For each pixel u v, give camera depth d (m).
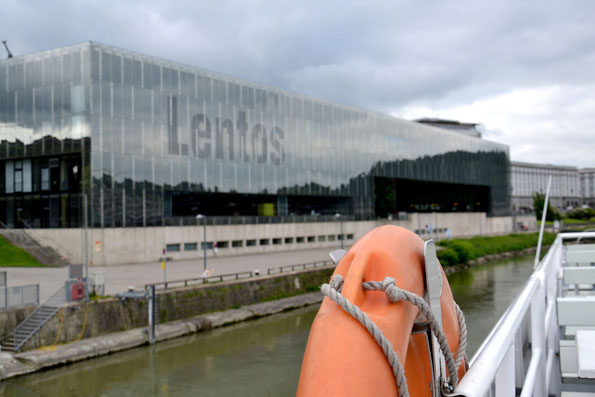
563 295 7.06
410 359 2.09
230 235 61.56
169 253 54.88
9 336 28.98
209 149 59.97
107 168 50.47
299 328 36.91
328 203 79.19
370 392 1.67
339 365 1.71
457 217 99.50
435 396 2.06
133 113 52.88
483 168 109.38
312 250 70.31
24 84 53.12
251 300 42.06
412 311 1.97
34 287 31.09
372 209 82.75
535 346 3.82
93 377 26.59
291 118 70.50
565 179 188.25
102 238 49.66
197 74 59.22
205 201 64.44
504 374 2.41
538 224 135.62
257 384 25.70
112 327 32.16
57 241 50.69
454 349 2.33
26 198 53.97
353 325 1.78
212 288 38.94
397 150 88.31
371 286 1.89
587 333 3.08
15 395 24.31
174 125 56.50
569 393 4.04
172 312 35.75
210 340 33.62
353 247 2.13
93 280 33.88
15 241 51.97
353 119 80.50
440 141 97.88
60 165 52.06
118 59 52.00
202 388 25.19
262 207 69.50
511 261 79.50
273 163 67.62
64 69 51.06
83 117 49.94
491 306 40.97
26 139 52.84
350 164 79.38
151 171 53.94
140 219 52.72
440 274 2.21
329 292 1.84
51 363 27.56
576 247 8.16
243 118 64.12
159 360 29.38
